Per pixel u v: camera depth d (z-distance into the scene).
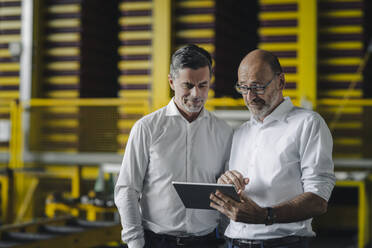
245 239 3.18
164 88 7.74
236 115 7.43
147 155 3.34
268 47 7.69
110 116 7.68
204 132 3.39
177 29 7.82
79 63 8.02
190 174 3.34
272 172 3.12
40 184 7.52
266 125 3.21
